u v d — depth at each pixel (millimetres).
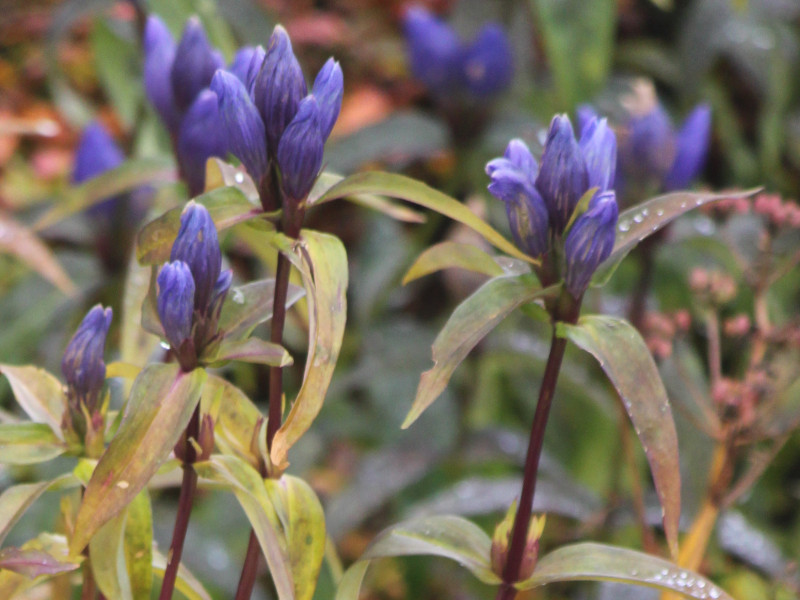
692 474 1526
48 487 1131
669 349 1380
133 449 1096
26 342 1899
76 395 1137
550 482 1713
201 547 1656
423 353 2039
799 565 1644
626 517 1639
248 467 1133
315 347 1101
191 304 1101
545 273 1122
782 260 1758
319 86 1121
